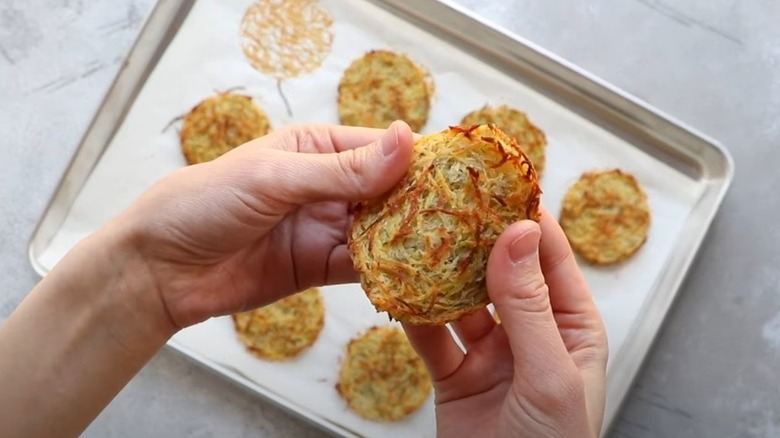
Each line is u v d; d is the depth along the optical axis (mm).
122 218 572
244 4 789
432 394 775
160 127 788
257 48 792
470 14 759
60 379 569
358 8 786
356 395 775
